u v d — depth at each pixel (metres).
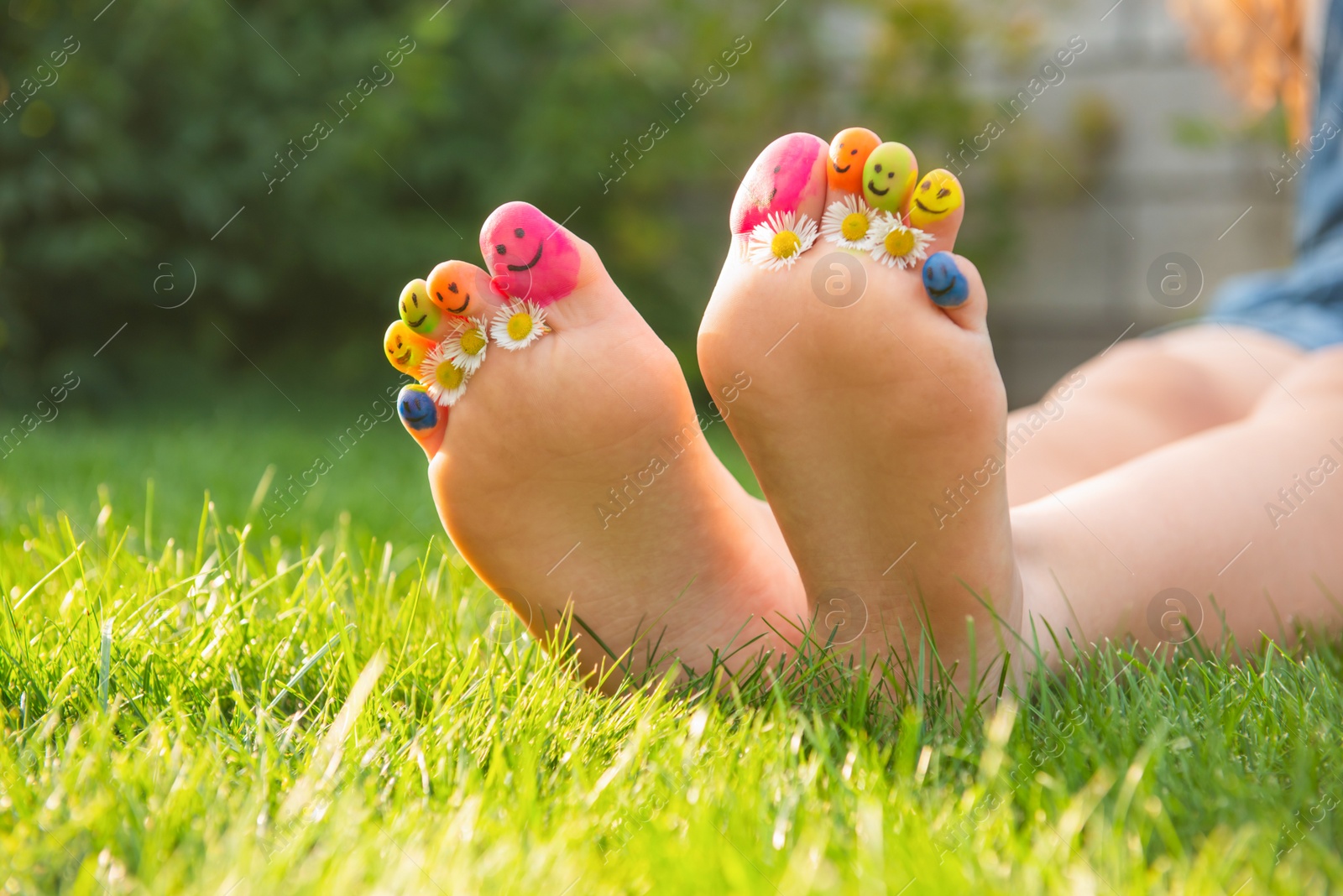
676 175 3.06
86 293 2.86
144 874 0.79
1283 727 0.88
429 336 0.91
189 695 0.92
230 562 1.08
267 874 0.78
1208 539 0.98
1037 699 0.93
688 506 0.93
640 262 3.07
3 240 2.67
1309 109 1.26
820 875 0.78
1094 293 3.16
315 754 0.85
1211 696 0.91
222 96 2.79
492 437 0.91
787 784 0.83
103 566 1.06
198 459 1.76
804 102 3.20
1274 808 0.82
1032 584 0.95
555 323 0.91
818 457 0.90
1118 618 0.96
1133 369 1.13
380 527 1.28
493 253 0.90
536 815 0.82
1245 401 1.11
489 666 0.93
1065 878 0.78
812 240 0.89
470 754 0.86
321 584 1.01
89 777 0.83
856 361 0.88
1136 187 3.10
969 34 3.12
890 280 0.89
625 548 0.93
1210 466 1.00
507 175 2.93
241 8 2.88
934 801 0.83
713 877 0.78
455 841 0.80
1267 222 3.00
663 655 0.94
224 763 0.85
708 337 0.90
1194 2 1.57
